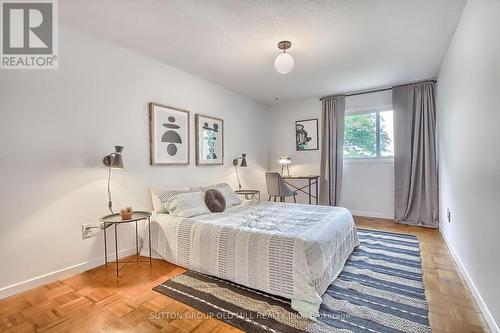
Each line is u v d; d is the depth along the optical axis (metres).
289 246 1.85
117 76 2.62
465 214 2.12
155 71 3.01
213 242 2.22
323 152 4.65
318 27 2.30
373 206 4.40
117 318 1.63
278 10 2.04
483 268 1.66
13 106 1.93
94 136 2.42
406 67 3.30
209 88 3.82
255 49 2.75
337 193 4.50
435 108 3.74
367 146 4.46
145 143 2.90
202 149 3.67
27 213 2.00
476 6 1.76
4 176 1.89
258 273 1.94
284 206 3.21
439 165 3.57
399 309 1.70
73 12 2.04
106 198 2.52
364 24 2.26
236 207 3.22
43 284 2.07
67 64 2.23
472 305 1.74
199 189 3.25
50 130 2.12
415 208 3.92
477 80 1.76
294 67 3.26
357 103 4.45
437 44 2.65
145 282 2.12
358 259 2.55
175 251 2.47
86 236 2.37
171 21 2.19
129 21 2.18
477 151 1.78
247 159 4.73
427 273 2.23
